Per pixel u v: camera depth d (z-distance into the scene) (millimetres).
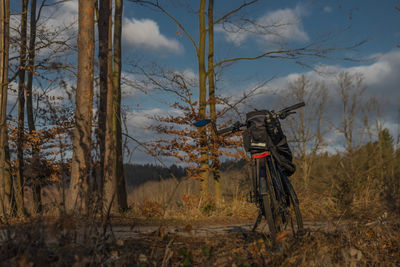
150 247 3391
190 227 3477
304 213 9430
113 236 3197
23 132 9945
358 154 12922
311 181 13359
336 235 3779
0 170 7473
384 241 4176
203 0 12180
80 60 6898
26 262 2443
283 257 3244
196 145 11414
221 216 9086
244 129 4805
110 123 3619
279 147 4340
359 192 9969
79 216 3016
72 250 2766
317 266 3281
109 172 3285
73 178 5418
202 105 11586
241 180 11227
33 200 3061
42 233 2756
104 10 8961
